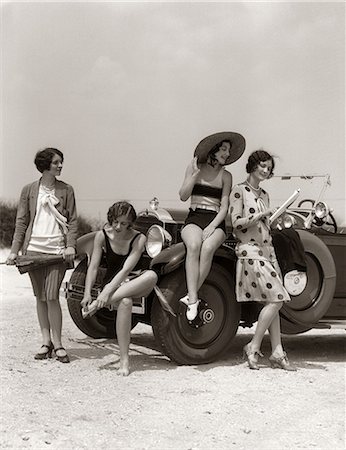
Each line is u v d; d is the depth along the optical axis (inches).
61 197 248.2
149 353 271.3
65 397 203.5
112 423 182.1
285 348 299.3
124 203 236.4
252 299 245.3
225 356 269.0
